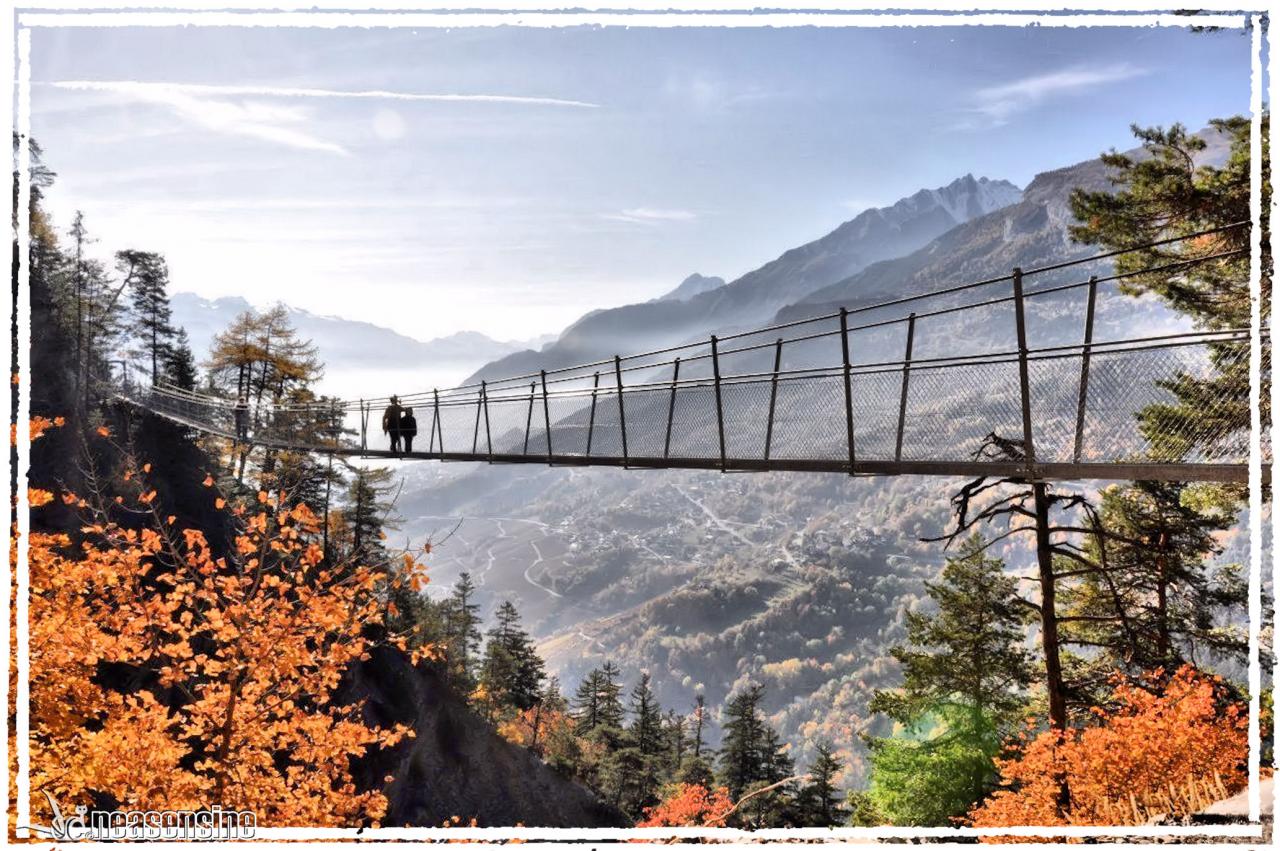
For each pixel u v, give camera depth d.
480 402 21.05
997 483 12.43
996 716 20.05
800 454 11.56
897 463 10.29
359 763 41.81
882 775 20.56
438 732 49.28
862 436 10.82
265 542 10.55
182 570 10.05
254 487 41.91
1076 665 19.47
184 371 68.44
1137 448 8.84
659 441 14.06
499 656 76.88
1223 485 16.17
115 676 18.89
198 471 45.62
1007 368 9.59
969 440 9.72
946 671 20.23
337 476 40.41
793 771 61.78
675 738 87.94
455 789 48.28
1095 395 9.05
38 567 8.62
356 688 42.75
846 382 10.77
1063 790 12.05
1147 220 15.97
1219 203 14.39
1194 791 10.41
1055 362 9.33
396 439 25.92
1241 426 8.35
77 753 8.57
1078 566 19.56
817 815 44.38
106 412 46.66
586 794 57.75
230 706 10.02
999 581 20.97
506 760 53.38
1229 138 14.45
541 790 54.06
